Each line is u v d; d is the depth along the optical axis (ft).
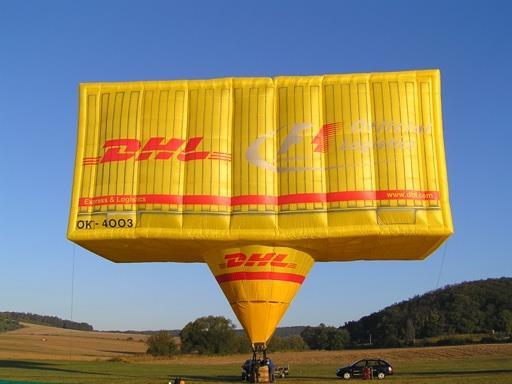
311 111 71.41
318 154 69.97
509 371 116.57
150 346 261.65
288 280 71.31
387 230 66.64
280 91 72.49
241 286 70.85
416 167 68.80
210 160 70.69
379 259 79.25
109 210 69.67
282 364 177.06
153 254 77.00
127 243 70.74
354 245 70.64
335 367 154.20
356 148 69.62
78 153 72.18
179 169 70.69
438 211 67.41
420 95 71.05
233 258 70.90
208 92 73.05
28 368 146.82
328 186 68.90
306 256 73.10
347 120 70.59
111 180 70.64
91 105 73.56
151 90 73.46
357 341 369.91
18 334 444.55
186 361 223.92
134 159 71.20
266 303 70.79
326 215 68.03
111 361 219.61
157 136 71.87
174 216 69.15
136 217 69.31
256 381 72.59
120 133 72.28
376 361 103.30
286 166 69.97
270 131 71.31
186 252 75.05
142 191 70.08
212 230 68.54
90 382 90.89
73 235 69.05
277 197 69.31
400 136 69.72
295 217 68.28
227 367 167.84
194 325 272.31
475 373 111.96
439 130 70.03
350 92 71.46
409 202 67.56
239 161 70.64
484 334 325.83
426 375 107.86
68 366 163.32
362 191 68.18
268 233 68.08
